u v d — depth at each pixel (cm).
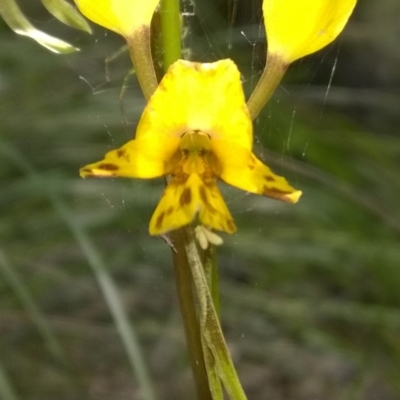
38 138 18
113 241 17
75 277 16
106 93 17
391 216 17
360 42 29
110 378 17
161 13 6
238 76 5
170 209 6
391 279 17
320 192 17
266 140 17
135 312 17
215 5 17
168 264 17
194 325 6
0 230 16
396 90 29
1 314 15
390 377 16
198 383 6
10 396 11
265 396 17
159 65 6
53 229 16
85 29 6
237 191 17
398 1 30
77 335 17
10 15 7
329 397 17
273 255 17
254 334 18
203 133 5
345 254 17
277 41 6
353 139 18
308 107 20
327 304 16
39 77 18
